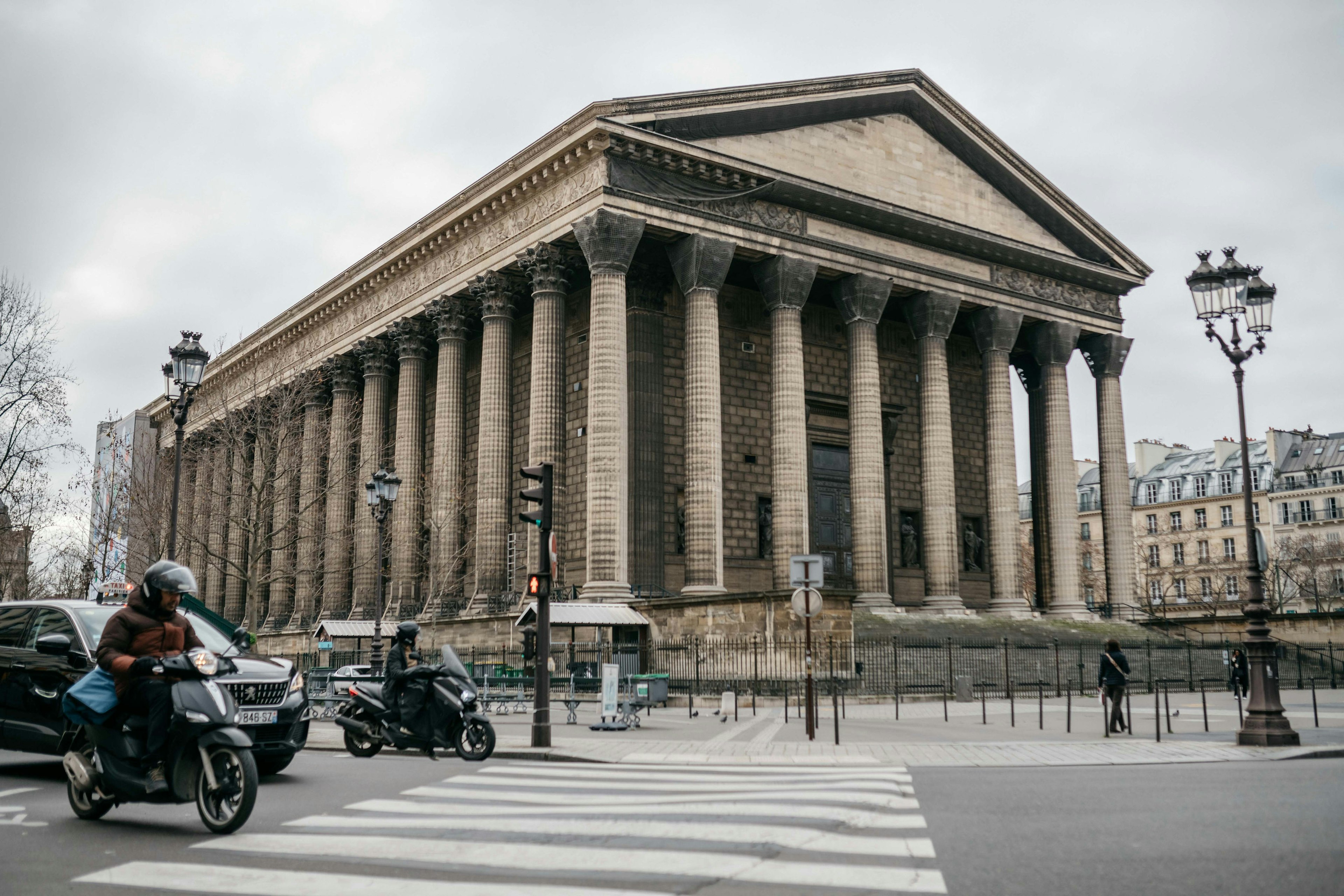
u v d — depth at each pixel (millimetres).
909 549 68125
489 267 58375
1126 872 9891
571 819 13234
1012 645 51875
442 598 59719
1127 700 30312
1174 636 62719
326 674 41969
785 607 42844
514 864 10594
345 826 12992
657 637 47969
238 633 19656
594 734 27984
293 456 67938
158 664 13305
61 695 17219
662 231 52531
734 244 53938
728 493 60094
